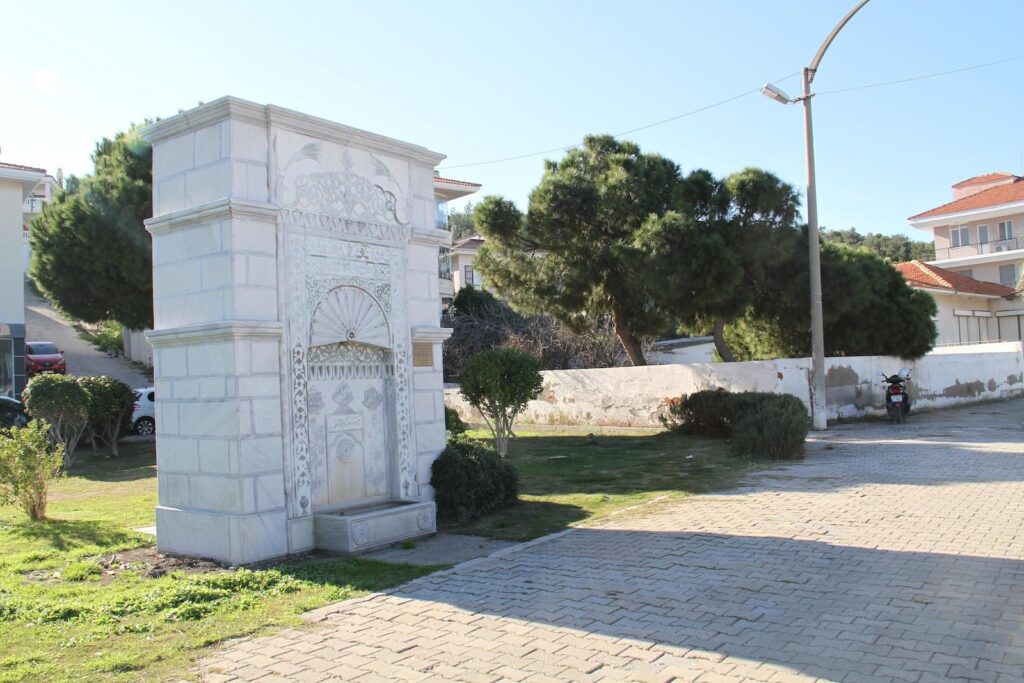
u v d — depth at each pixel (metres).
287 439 7.61
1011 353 28.61
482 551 7.59
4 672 4.54
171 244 7.93
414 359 9.09
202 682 4.40
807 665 4.34
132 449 19.17
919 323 21.58
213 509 7.46
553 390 22.66
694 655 4.56
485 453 9.77
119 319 23.62
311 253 7.97
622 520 8.78
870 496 9.44
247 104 7.48
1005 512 8.23
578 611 5.48
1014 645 4.57
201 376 7.57
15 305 28.08
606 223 19.36
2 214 27.97
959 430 16.86
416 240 9.20
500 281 21.34
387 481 8.73
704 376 19.27
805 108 17.06
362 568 6.94
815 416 17.59
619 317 20.53
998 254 43.03
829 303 19.34
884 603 5.42
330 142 8.27
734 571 6.38
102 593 6.30
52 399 15.48
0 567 7.32
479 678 4.34
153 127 8.04
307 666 4.61
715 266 17.09
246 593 6.22
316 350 8.06
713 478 11.67
